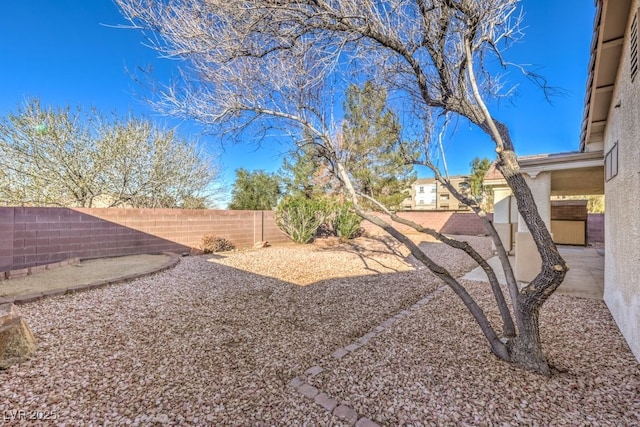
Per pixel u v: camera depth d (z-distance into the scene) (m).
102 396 2.32
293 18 2.71
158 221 8.89
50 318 3.74
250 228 11.29
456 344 3.17
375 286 5.70
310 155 4.48
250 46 2.96
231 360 2.91
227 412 2.16
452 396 2.29
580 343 3.18
